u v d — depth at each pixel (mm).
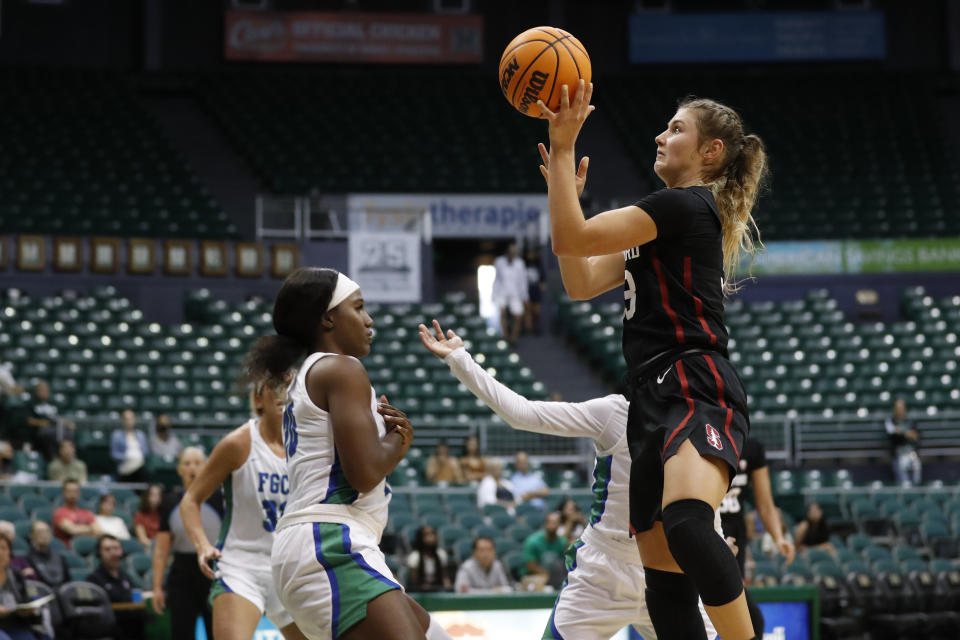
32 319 18875
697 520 3045
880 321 24641
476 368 4191
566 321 22469
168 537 6934
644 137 28156
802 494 16109
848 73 31047
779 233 25094
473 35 30047
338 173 25703
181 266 21406
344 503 3598
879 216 25906
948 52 31641
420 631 3543
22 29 27984
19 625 8078
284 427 3787
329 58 29312
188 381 18266
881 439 18812
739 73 31172
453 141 27172
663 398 3293
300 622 3631
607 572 4340
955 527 15680
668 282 3357
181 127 27000
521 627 7957
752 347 21172
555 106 3314
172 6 28891
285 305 3814
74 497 11969
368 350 3855
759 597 8477
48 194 22453
